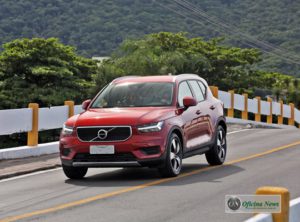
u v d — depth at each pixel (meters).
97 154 12.41
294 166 14.24
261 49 139.75
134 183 12.12
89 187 11.85
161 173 12.70
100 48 186.38
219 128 15.09
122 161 12.34
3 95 34.97
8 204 10.31
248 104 33.75
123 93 13.64
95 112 13.02
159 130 12.48
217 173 13.35
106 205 9.75
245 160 15.79
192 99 13.36
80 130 12.57
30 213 9.31
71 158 12.64
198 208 9.31
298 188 11.12
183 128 13.25
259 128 28.25
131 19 198.00
